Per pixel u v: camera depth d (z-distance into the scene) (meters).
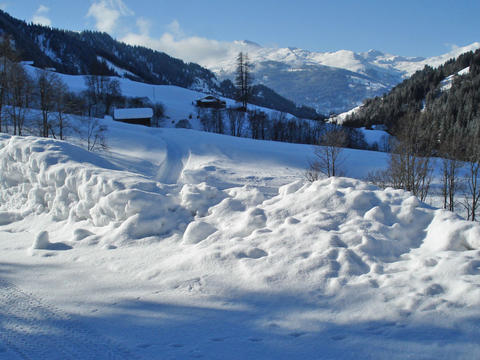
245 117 84.88
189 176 35.12
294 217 6.11
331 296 4.17
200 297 4.41
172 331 3.72
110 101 89.38
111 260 5.86
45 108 33.94
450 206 26.06
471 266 4.34
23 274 5.52
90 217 8.05
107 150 39.81
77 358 3.29
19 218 9.26
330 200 6.39
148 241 6.50
